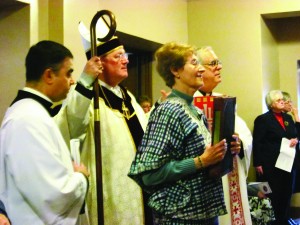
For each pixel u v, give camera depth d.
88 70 2.51
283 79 6.76
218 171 2.14
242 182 3.45
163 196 2.13
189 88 2.25
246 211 3.43
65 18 4.01
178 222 2.12
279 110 5.57
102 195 2.54
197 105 2.95
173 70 2.26
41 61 2.08
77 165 2.21
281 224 5.48
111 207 2.71
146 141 2.17
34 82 2.09
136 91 6.00
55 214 1.98
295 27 6.70
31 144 1.95
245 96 6.05
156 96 5.97
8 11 3.93
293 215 6.21
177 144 2.14
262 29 6.09
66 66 2.12
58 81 2.11
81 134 2.61
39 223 1.96
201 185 2.13
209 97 2.96
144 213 2.78
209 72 3.30
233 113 2.28
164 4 5.66
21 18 3.89
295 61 6.70
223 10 6.12
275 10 5.98
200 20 6.18
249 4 6.04
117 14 4.81
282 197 5.49
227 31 6.11
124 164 2.76
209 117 2.92
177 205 2.11
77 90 2.48
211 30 6.14
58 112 2.60
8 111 2.06
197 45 6.19
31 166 1.93
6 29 3.94
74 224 2.07
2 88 3.95
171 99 2.23
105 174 2.73
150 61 5.99
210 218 2.18
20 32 3.89
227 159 2.24
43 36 3.99
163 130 2.14
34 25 3.91
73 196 2.02
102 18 2.98
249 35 6.04
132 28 5.05
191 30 6.21
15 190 1.97
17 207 1.97
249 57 6.04
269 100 5.60
